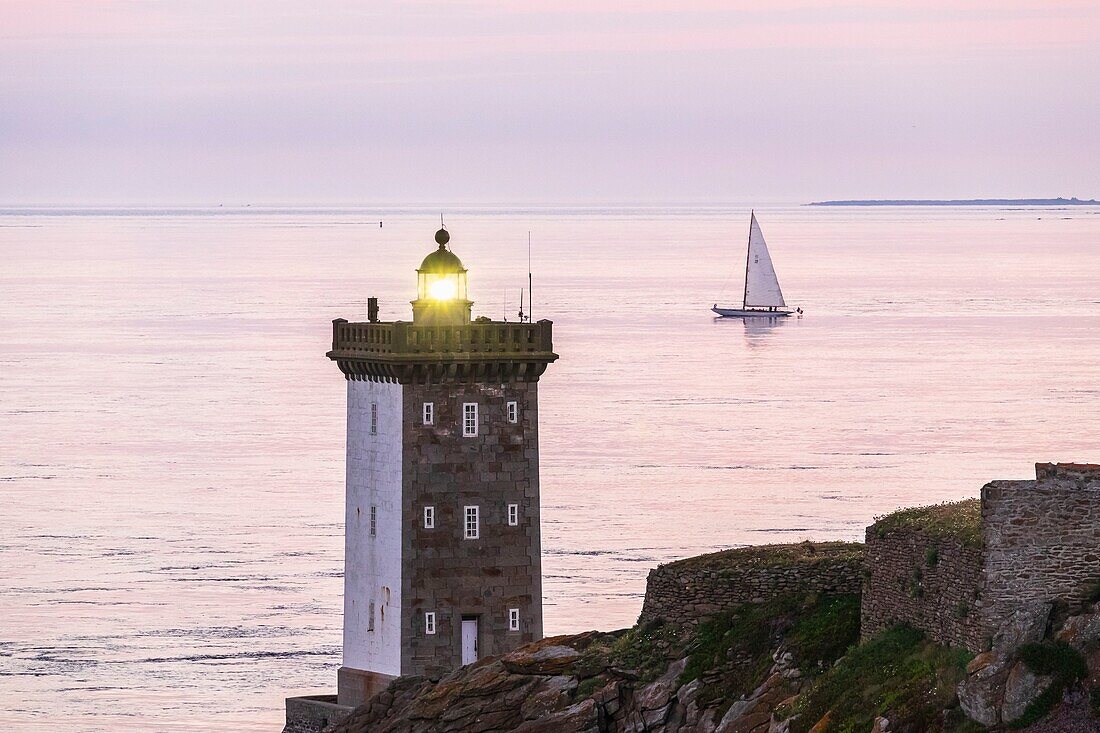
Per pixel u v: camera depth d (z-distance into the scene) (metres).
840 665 187.50
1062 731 161.50
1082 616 167.25
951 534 179.50
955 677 171.75
